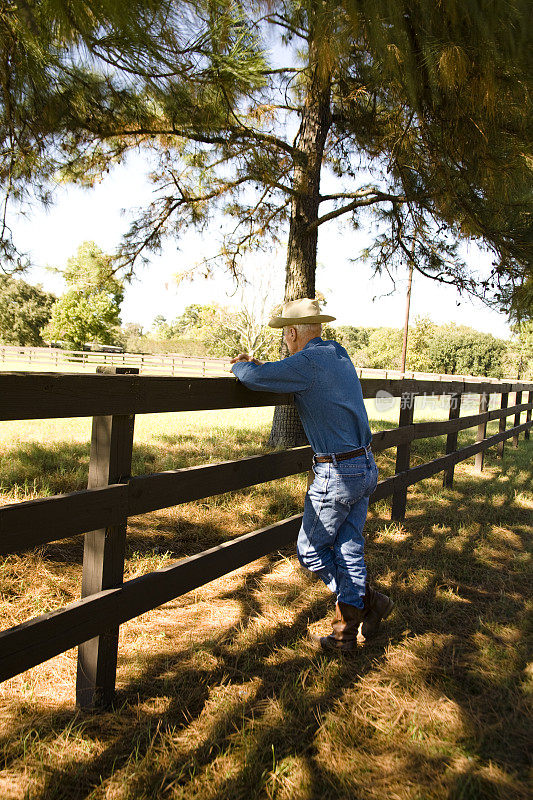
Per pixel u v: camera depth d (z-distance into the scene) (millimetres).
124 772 1702
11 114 4062
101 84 4406
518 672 2381
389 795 1659
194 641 2545
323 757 1817
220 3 3570
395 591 3193
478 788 1693
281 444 7637
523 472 7465
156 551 3604
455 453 5711
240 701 2090
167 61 3736
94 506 1836
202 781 1684
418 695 2189
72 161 6211
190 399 2268
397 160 5746
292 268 7594
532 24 2922
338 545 2557
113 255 7934
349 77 5465
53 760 1734
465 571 3594
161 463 5926
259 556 2773
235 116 5363
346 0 3174
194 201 7758
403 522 4590
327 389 2400
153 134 6109
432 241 7789
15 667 1599
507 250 5730
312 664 2395
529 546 4184
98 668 1961
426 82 3617
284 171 6723
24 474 5004
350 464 2439
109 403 1876
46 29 3119
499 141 4254
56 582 3021
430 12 3057
